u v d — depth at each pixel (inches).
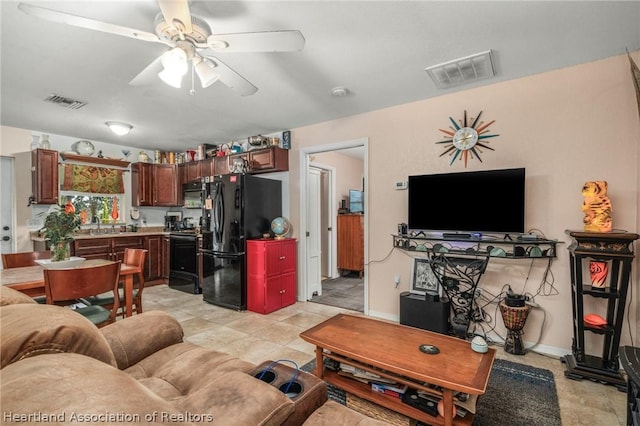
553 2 67.0
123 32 61.7
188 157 211.8
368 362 62.4
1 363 27.9
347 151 227.8
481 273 106.1
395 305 133.3
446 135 120.7
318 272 182.9
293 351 101.8
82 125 157.5
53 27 74.8
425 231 124.5
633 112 89.9
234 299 149.5
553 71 100.7
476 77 105.6
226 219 153.3
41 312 35.8
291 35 62.8
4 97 119.5
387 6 68.0
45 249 155.2
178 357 60.3
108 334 59.1
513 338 101.3
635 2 66.8
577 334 89.6
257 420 33.6
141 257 110.0
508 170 104.7
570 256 94.6
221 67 77.7
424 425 63.7
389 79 106.3
